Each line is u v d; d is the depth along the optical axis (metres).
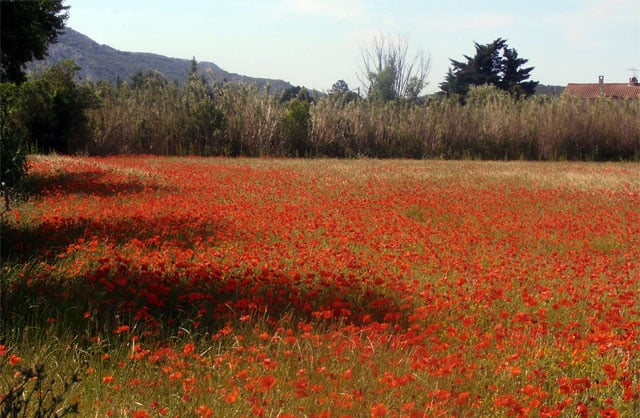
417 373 4.85
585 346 5.57
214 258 8.37
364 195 16.34
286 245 9.38
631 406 4.69
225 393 4.35
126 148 31.05
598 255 10.09
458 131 33.94
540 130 33.62
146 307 5.73
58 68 28.58
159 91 33.72
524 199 16.02
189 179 18.52
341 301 6.52
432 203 14.63
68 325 5.59
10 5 14.89
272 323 5.82
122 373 4.74
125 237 9.62
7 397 3.54
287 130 32.84
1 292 6.25
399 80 58.09
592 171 24.59
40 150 28.12
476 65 56.94
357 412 4.27
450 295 7.12
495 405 4.38
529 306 6.87
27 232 9.37
